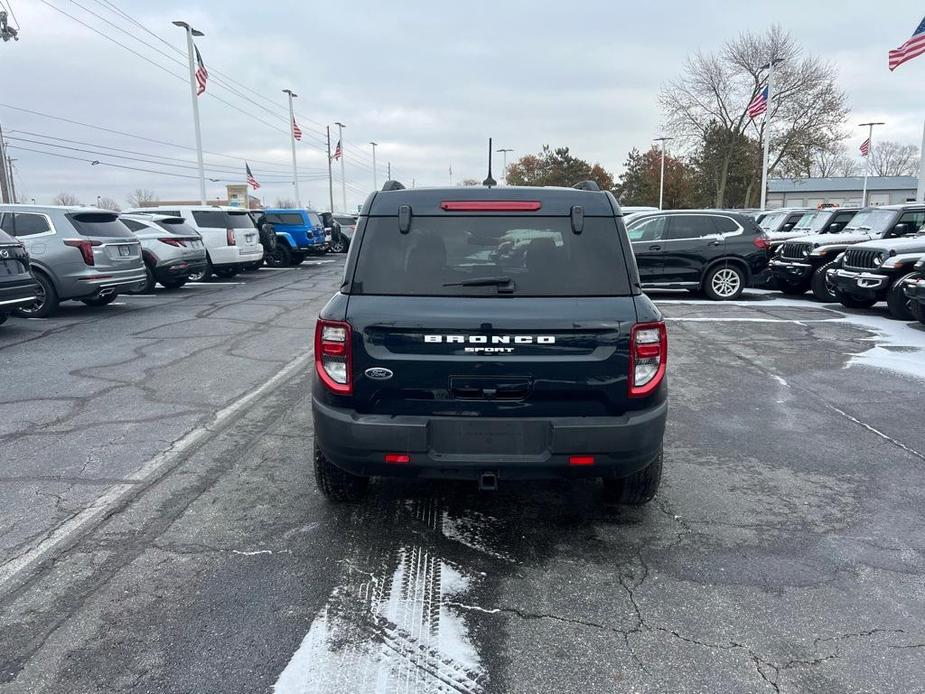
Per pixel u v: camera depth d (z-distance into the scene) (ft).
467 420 10.55
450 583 10.73
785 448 16.92
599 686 8.39
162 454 16.22
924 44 65.46
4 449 16.51
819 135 141.18
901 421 19.03
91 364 25.58
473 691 8.31
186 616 9.76
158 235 48.32
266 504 13.53
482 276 10.85
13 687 8.28
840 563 11.38
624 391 10.65
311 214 82.02
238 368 25.00
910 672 8.64
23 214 36.88
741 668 8.72
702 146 151.12
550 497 13.99
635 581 10.80
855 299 39.37
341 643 9.19
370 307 10.65
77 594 10.30
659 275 44.21
